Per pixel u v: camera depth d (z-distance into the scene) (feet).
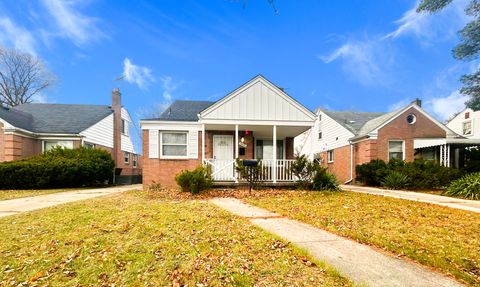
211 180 37.32
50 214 21.15
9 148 50.85
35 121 60.95
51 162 47.67
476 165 49.32
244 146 46.16
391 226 18.10
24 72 100.63
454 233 16.51
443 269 11.13
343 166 62.64
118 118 76.95
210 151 46.01
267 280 9.97
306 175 38.70
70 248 13.10
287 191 36.86
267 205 26.43
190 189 35.63
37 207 25.88
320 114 76.43
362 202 28.17
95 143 64.44
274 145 40.65
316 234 16.08
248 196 32.94
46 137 57.11
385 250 13.43
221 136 46.60
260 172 38.06
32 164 46.16
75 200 31.07
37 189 46.11
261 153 51.78
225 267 11.03
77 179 50.52
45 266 11.16
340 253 12.80
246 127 43.60
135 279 10.12
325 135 72.90
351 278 10.11
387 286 9.53
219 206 25.64
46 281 10.02
